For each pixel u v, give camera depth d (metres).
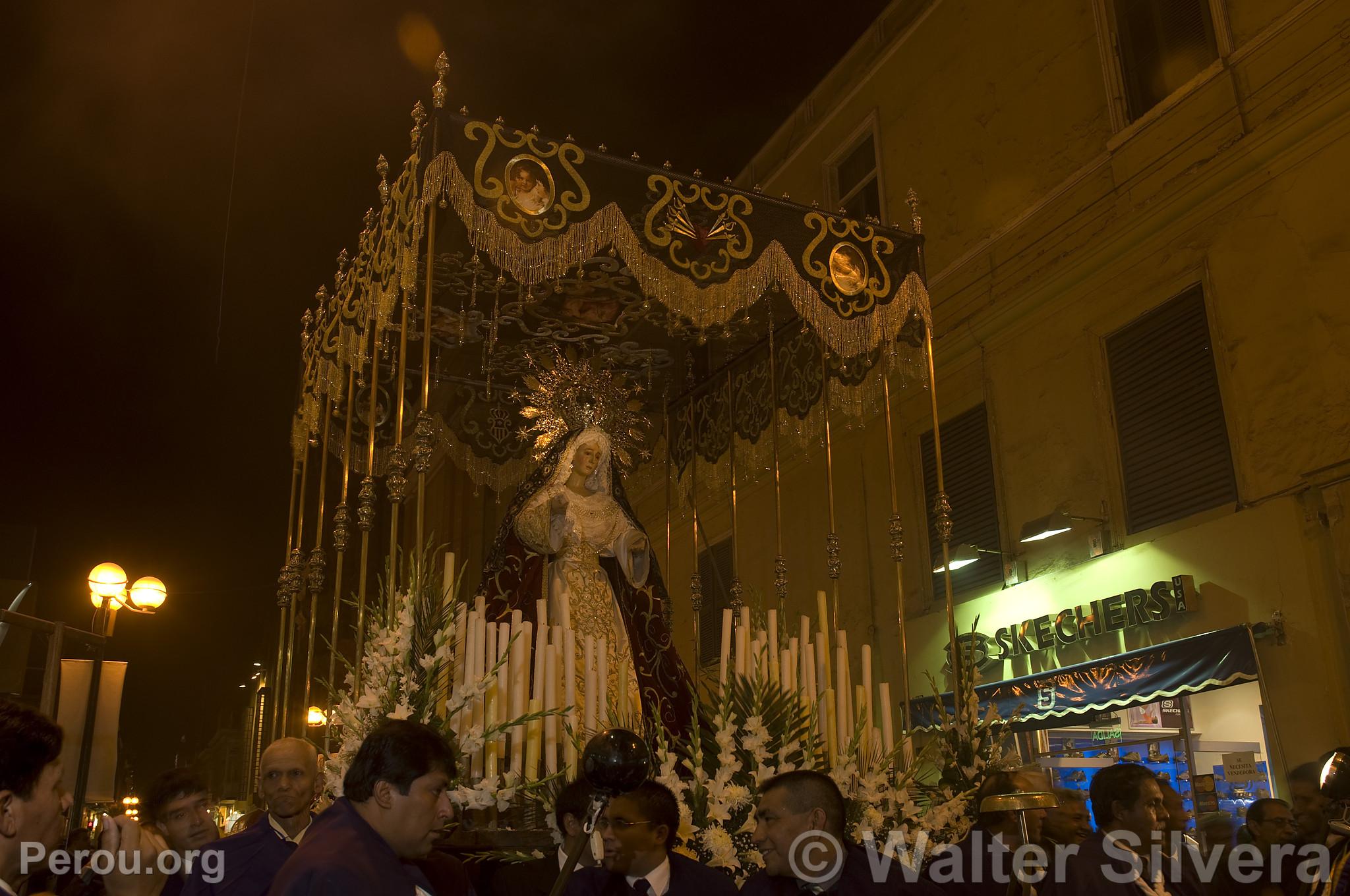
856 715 6.60
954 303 12.30
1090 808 9.86
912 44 13.47
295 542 7.86
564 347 9.52
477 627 5.54
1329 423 8.43
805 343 9.41
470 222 6.25
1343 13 8.81
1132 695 9.20
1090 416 10.51
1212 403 9.43
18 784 2.37
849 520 13.20
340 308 7.75
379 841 2.79
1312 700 8.16
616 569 7.15
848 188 14.37
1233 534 8.94
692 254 7.13
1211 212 9.65
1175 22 10.38
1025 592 10.77
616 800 3.90
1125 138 10.50
